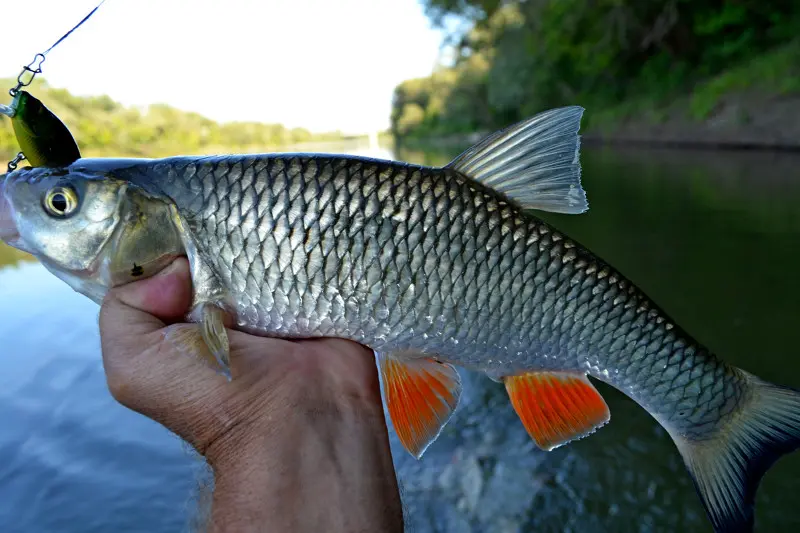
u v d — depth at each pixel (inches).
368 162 9.5
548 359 10.3
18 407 25.1
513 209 9.9
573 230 51.8
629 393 10.5
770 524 17.8
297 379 7.9
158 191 9.1
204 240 9.1
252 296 9.2
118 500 20.0
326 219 9.2
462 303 9.6
